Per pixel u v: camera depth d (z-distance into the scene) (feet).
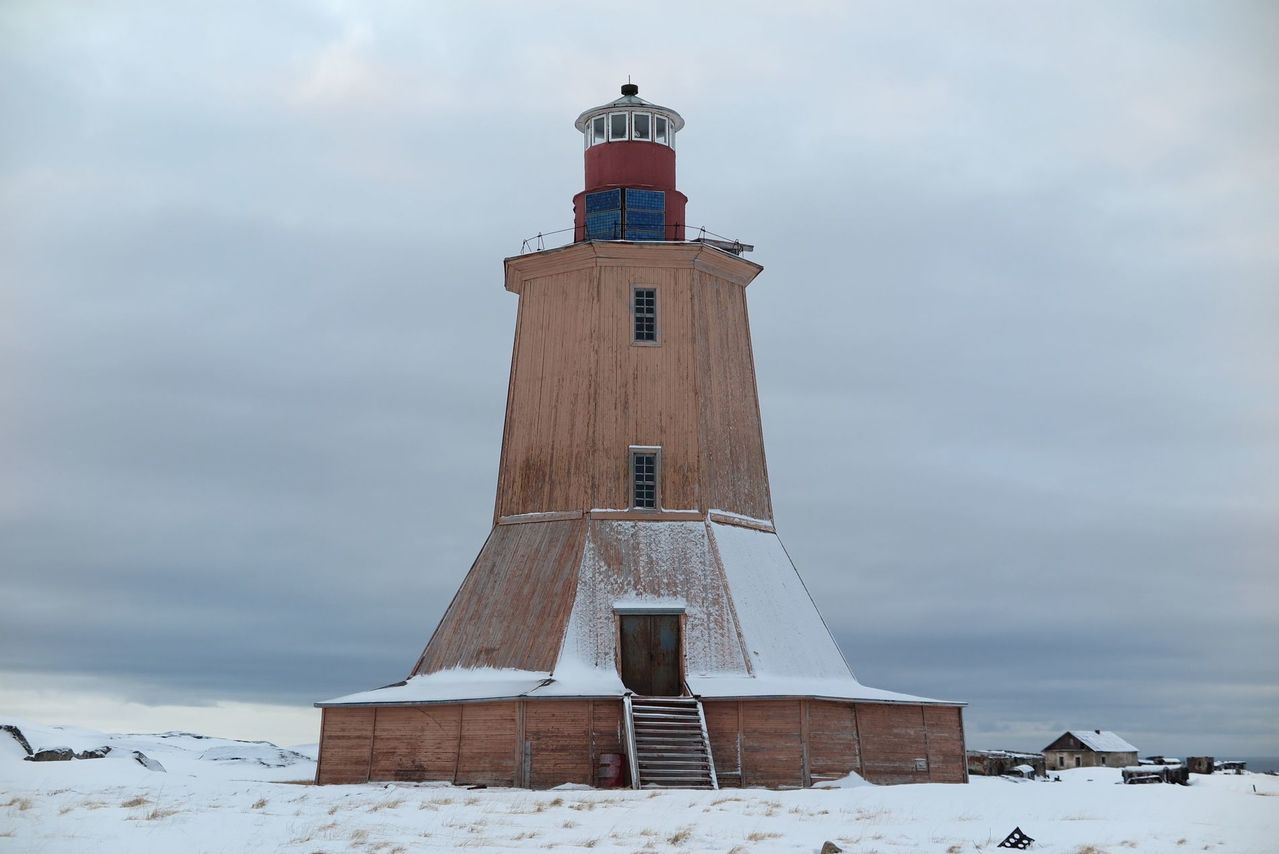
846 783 124.16
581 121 160.45
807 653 140.15
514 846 80.69
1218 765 203.82
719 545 141.59
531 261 152.76
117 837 80.02
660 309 148.46
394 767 129.80
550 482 145.79
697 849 80.84
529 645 134.21
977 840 85.20
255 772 156.46
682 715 124.57
